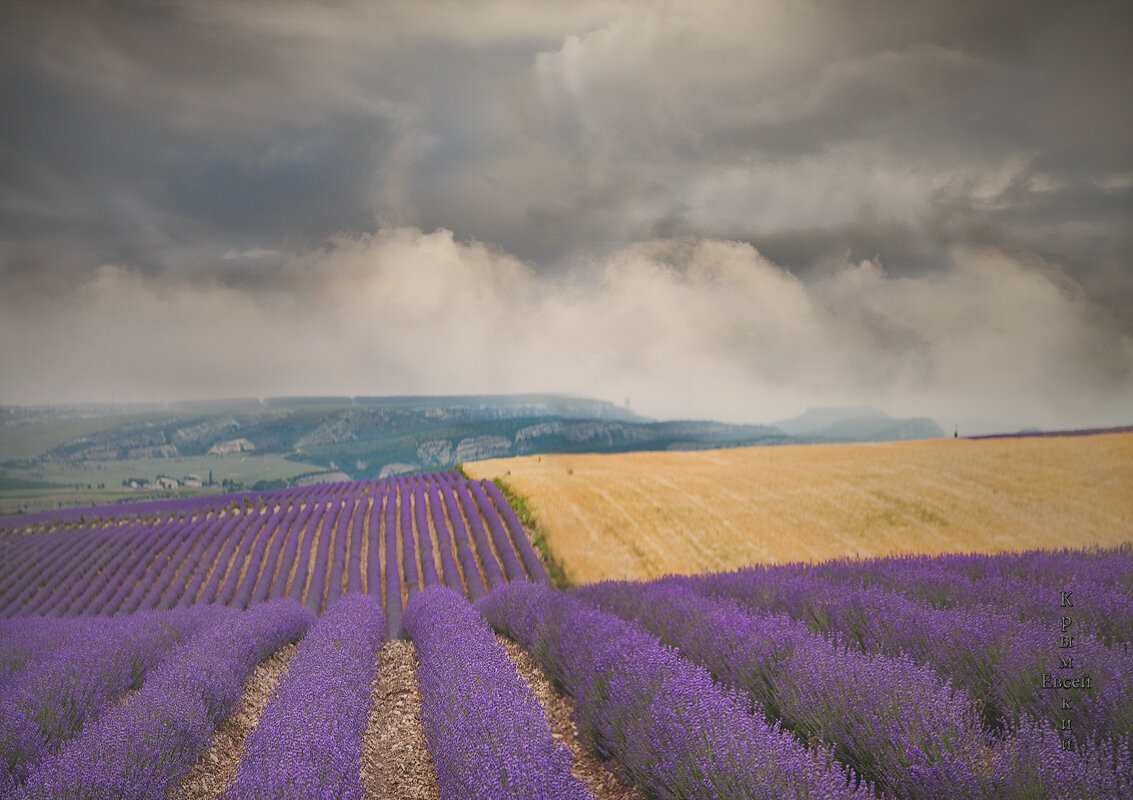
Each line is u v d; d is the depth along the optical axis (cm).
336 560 2161
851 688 325
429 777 399
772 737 280
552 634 571
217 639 638
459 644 542
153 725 390
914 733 270
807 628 449
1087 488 1030
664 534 1392
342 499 3162
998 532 1002
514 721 350
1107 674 291
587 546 1419
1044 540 912
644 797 337
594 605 723
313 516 2783
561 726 461
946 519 1115
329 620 762
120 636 738
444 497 2719
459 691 410
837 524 1223
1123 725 252
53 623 1043
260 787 295
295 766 307
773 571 787
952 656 361
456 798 302
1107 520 920
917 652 379
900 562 720
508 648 672
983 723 318
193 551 2467
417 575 1892
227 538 2673
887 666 332
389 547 2155
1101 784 212
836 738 307
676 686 361
